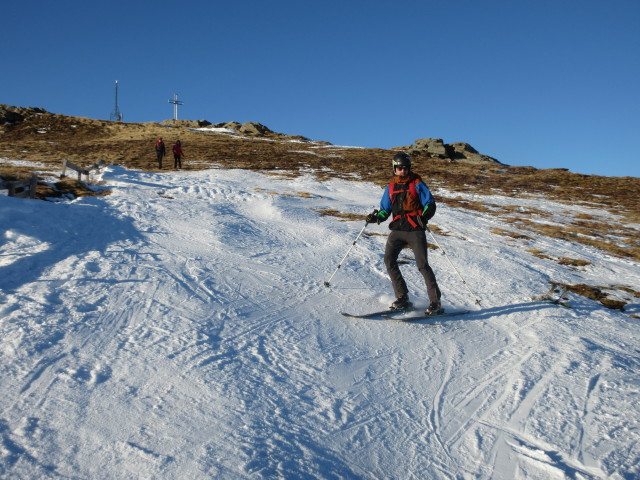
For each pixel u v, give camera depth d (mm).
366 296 5938
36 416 2771
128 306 4688
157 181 16891
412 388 3611
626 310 6480
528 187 26484
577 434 3021
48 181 13930
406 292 5305
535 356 4309
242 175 22938
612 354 4430
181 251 7227
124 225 8570
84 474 2305
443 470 2650
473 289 6672
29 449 2459
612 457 2770
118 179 15758
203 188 14102
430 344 4523
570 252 10750
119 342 3869
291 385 3432
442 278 7188
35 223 7422
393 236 5246
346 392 3436
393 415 3195
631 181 30219
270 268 6746
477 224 13344
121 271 5777
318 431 2895
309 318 4938
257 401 3137
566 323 5352
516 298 6324
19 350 3531
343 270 7062
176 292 5227
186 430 2729
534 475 2613
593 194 25047
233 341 4094
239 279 6047
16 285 5000
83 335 3930
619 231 15125
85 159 26781
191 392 3162
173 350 3781
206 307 4867
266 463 2492
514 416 3248
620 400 3473
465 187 24859
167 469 2369
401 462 2697
